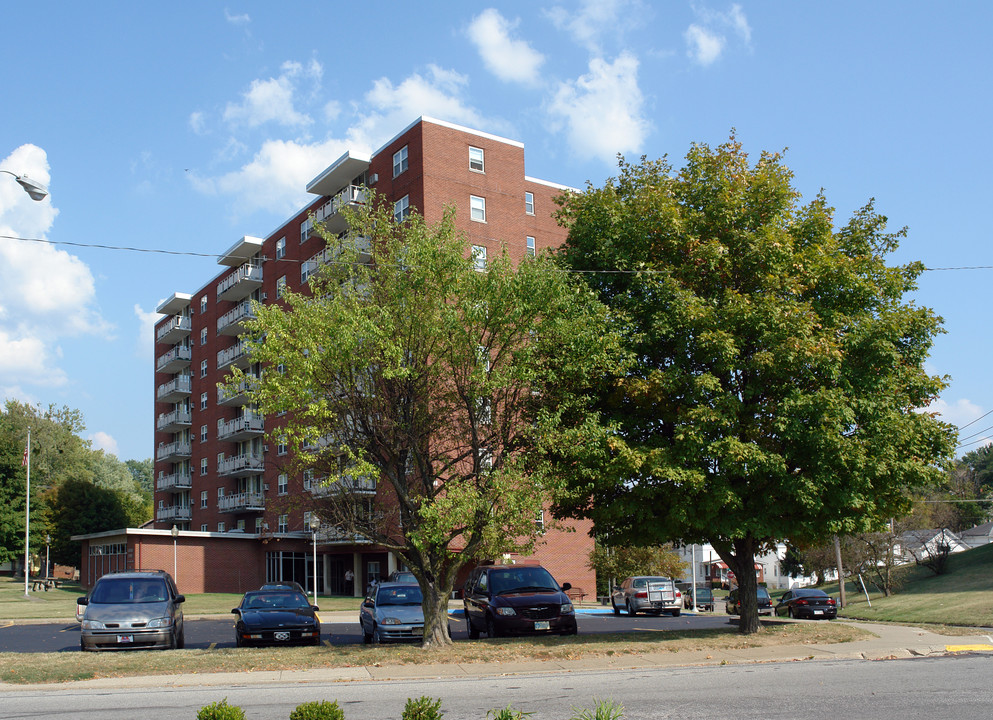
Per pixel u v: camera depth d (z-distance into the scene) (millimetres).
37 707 11461
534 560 44688
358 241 21891
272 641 18953
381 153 45906
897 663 15125
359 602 41219
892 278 19047
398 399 17391
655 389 17750
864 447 17359
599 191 20078
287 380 16250
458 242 17078
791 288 17797
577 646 17094
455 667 15055
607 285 19625
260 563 51469
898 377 18688
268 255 57812
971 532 81938
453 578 17625
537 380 17750
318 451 17781
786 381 17750
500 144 45969
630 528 19047
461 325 16656
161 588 19859
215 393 64375
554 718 9961
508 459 17469
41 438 84875
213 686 13578
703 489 17469
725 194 18703
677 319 17719
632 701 11094
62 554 71750
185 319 71250
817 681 12703
